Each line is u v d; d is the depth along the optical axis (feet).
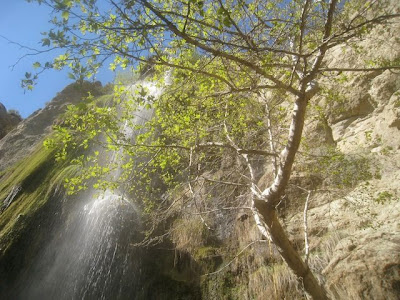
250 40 11.83
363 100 26.66
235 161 26.45
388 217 18.70
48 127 56.80
